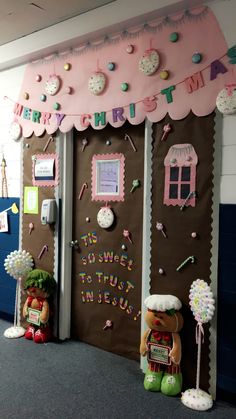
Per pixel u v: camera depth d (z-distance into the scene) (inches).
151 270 95.7
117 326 109.3
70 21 106.7
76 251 119.5
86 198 116.3
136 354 105.0
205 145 86.1
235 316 82.5
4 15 106.0
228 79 81.7
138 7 91.7
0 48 127.4
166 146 92.4
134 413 80.7
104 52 103.3
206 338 86.6
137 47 96.1
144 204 97.7
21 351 110.7
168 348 89.0
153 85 93.4
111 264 110.3
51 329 120.9
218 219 84.6
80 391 89.2
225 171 83.7
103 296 112.5
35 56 120.4
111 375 97.0
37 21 109.5
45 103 119.1
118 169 107.7
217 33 83.1
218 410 81.8
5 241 136.1
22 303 127.8
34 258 125.7
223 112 81.9
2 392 88.3
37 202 124.4
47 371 98.6
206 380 86.7
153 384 89.5
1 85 133.8
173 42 89.7
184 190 89.5
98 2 97.9
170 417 79.4
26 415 79.7
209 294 81.2
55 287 119.1
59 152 117.6
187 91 87.7
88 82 106.9
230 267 83.0
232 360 83.1
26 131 125.8
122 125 102.7
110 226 109.7
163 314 87.5
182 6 86.8
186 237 89.5
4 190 135.6
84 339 117.9
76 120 110.5
